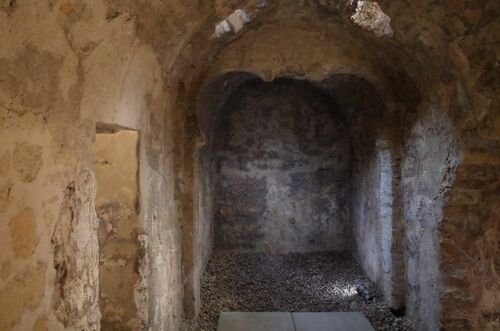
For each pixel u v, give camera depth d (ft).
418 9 9.13
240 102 21.15
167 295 10.91
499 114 9.22
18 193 4.34
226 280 17.52
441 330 10.49
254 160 21.24
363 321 13.12
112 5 6.14
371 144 16.39
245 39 12.84
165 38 9.06
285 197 21.39
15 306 4.30
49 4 4.67
